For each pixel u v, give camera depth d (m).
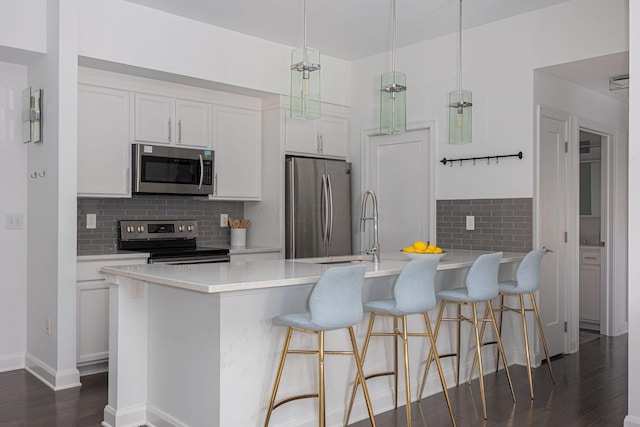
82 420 3.20
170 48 4.41
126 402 3.07
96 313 4.08
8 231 4.18
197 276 2.73
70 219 3.79
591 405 3.50
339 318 2.65
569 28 4.20
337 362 3.17
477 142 4.76
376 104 5.54
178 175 4.71
